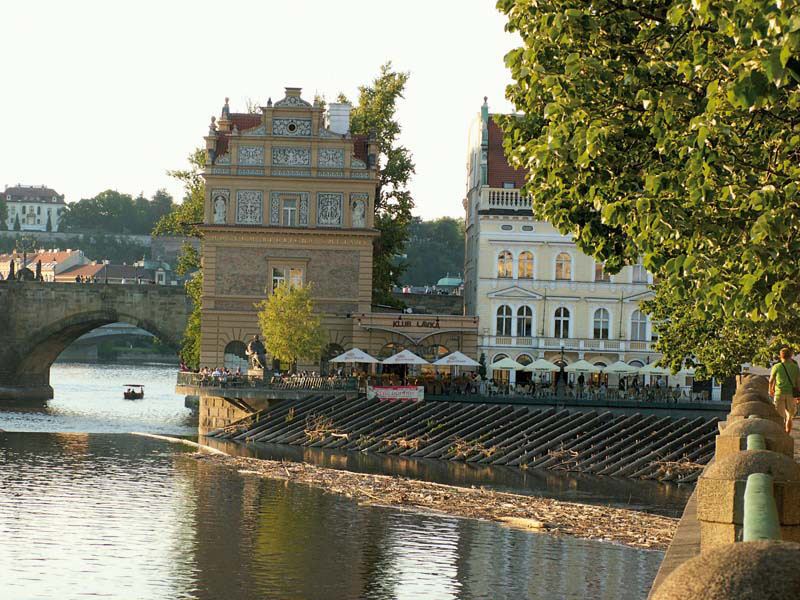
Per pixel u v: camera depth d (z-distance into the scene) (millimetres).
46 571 41781
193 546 46781
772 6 14461
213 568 42812
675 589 5621
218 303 103750
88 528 50281
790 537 10453
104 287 131625
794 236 20359
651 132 24641
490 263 107312
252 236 103688
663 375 105750
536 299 107312
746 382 30750
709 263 21828
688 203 23062
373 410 89125
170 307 131625
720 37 20469
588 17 24984
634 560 43469
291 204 104125
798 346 33250
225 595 38750
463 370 104312
